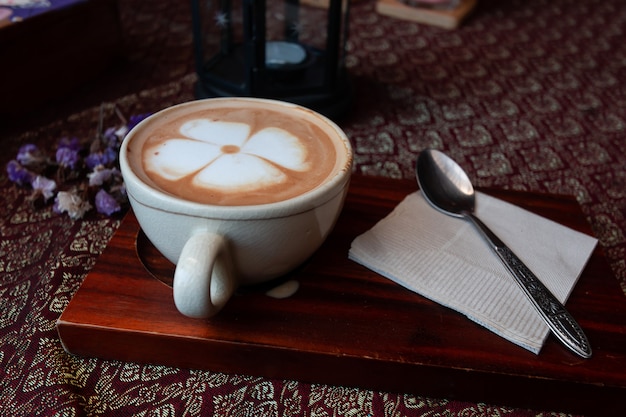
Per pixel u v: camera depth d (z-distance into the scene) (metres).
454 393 0.29
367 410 0.28
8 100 0.52
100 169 0.41
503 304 0.30
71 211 0.39
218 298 0.27
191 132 0.31
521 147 0.54
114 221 0.39
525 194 0.40
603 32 0.82
